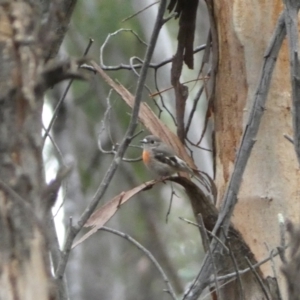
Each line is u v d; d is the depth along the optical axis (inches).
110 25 938.7
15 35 204.7
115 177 1138.7
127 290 1165.7
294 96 281.9
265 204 365.1
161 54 733.3
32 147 205.0
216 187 387.2
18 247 198.1
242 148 311.0
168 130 380.2
